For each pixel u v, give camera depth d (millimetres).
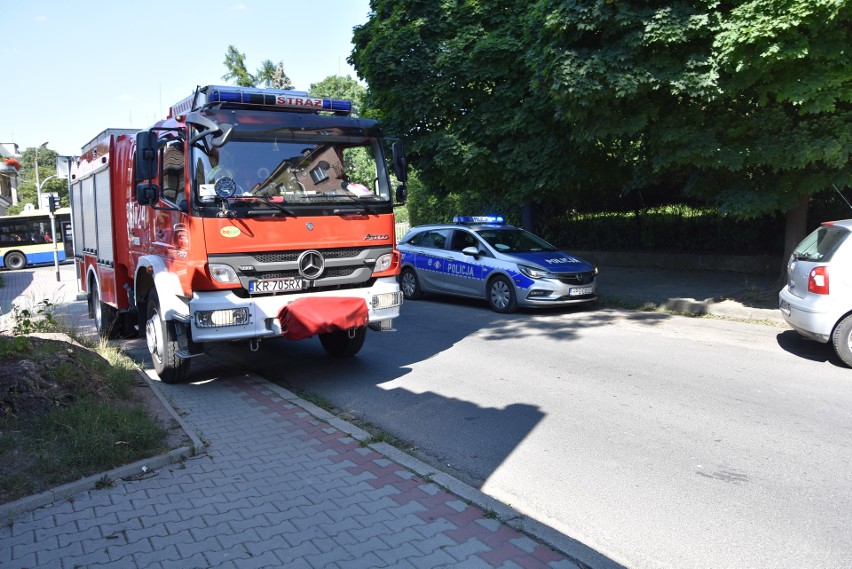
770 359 7891
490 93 14008
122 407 5598
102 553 3473
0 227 35562
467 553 3516
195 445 5012
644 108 10422
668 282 14109
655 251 17250
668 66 9688
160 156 7297
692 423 5707
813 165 9570
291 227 6789
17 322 7691
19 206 61594
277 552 3498
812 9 8008
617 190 18219
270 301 6684
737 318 10664
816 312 7398
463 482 4629
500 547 3584
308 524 3826
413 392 7008
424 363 8305
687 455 5012
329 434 5504
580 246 19922
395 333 10383
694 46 9750
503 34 13656
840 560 3514
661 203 17391
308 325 6617
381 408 6492
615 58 9758
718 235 15758
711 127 10039
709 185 11023
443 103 14102
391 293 7488
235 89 6977
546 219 20781
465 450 5293
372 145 7488
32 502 3979
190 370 8055
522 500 4355
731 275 14500
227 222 6461
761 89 9250
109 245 9609
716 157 9797
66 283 23859
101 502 4090
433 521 3883
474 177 14391
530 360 8234
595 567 3398
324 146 7148
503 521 3879
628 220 18234
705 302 11406
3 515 3836
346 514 3963
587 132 10883
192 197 6371
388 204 7500
